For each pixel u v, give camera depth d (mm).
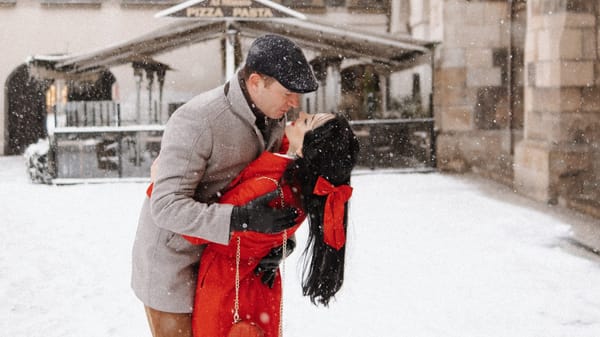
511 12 14328
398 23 18562
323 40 14922
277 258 2406
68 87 18781
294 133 2236
